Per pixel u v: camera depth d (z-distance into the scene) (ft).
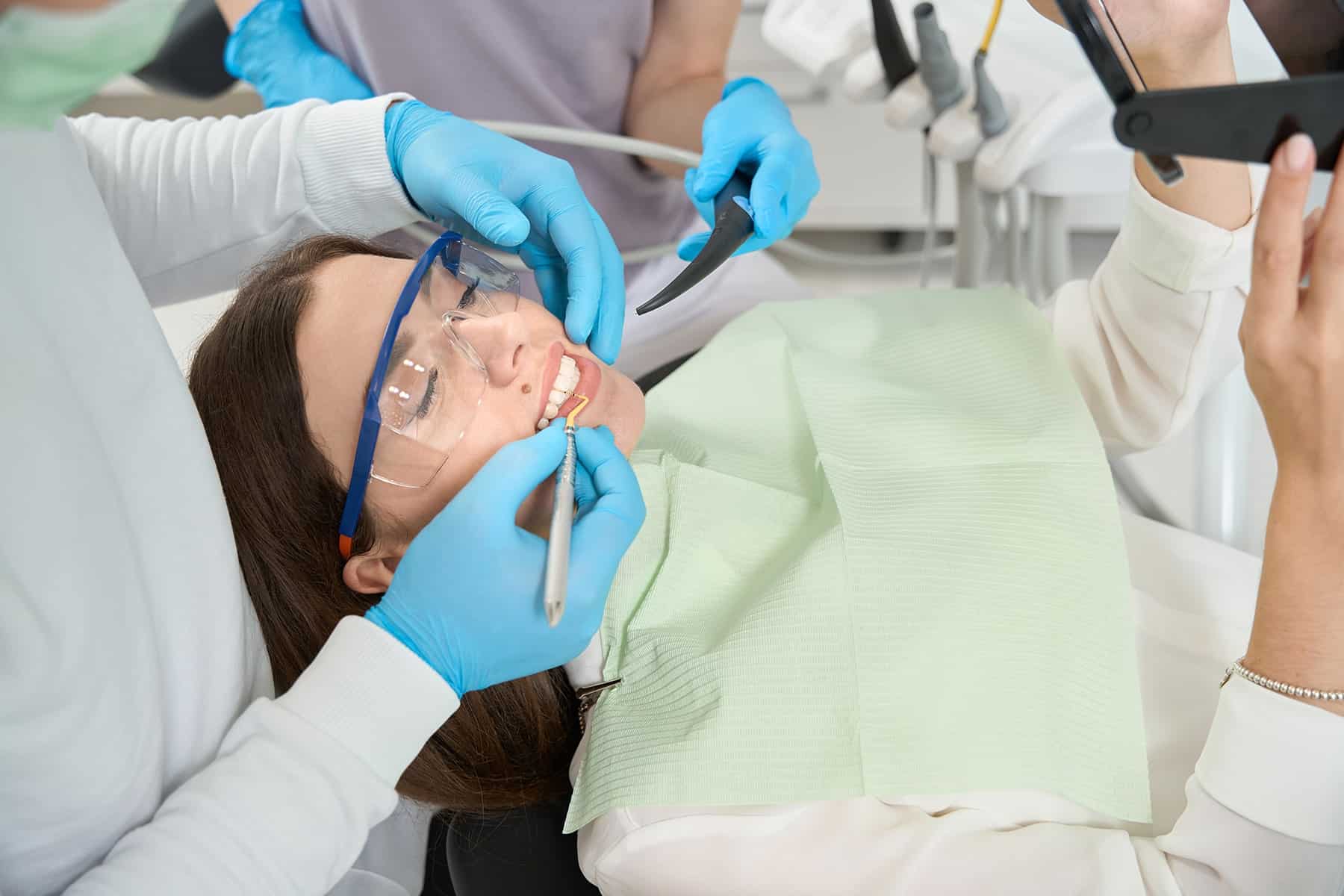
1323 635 2.17
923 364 3.56
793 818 2.59
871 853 2.51
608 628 3.07
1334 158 1.70
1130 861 2.39
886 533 2.89
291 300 2.88
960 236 4.32
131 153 3.30
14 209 1.97
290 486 2.86
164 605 2.14
